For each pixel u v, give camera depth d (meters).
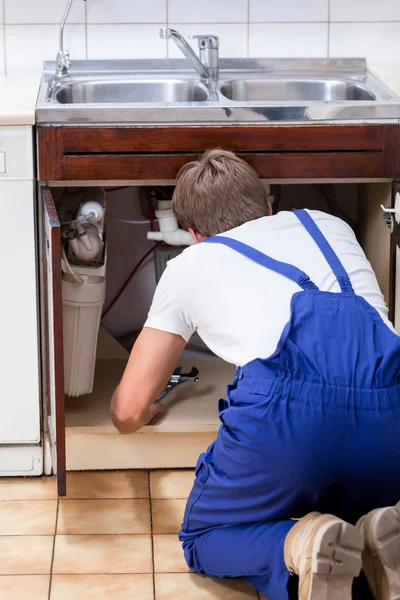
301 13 2.84
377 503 1.72
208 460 1.81
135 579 1.96
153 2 2.80
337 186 2.93
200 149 2.25
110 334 2.88
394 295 2.37
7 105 2.24
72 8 2.79
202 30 2.84
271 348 1.67
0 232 2.22
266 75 2.83
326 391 1.62
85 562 2.02
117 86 2.73
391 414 1.63
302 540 1.59
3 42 2.80
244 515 1.76
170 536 2.12
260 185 1.90
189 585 1.94
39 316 2.32
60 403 1.99
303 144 2.26
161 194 2.72
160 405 2.43
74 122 2.20
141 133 2.22
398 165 2.28
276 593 1.73
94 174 2.24
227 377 2.71
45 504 2.26
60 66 2.71
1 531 2.13
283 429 1.63
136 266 2.97
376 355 1.65
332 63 2.85
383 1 2.84
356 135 2.26
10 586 1.92
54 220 1.92
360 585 1.79
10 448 2.37
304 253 1.77
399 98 2.36
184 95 2.74
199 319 1.78
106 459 2.41
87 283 2.32
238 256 1.76
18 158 2.19
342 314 1.67
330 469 1.65
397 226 2.19
